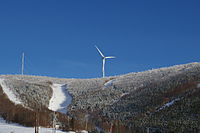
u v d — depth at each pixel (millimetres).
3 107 64062
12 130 48875
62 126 54219
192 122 57812
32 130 49344
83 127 56969
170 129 55469
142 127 59250
